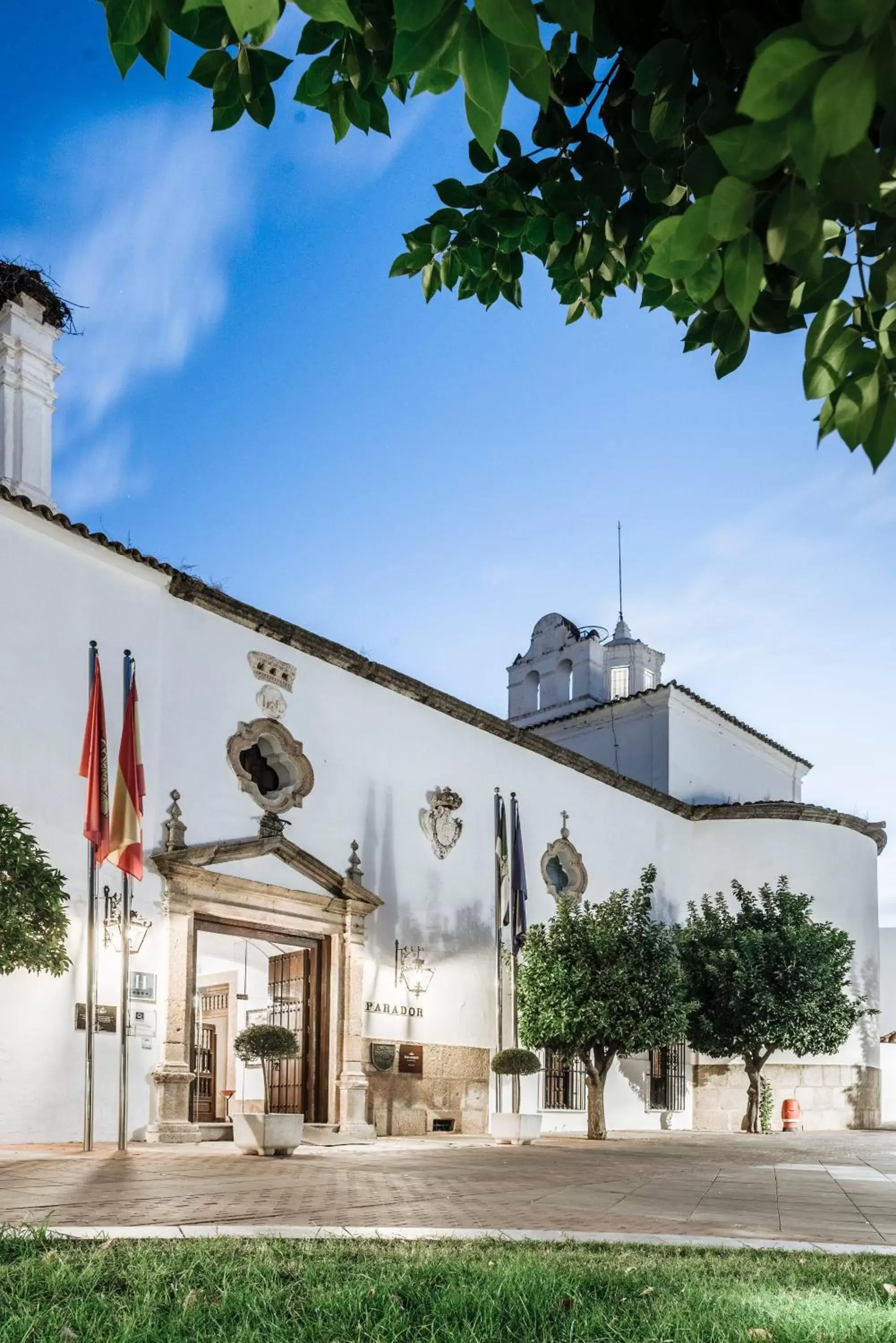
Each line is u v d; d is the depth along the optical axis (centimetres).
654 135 325
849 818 3366
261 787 2025
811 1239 834
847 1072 3225
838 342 273
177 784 1833
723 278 256
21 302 1977
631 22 338
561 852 2694
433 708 2391
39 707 1644
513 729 2564
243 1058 1616
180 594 1892
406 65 223
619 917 2375
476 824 2448
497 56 218
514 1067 2139
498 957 2408
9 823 1441
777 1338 478
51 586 1694
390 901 2197
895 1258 723
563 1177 1296
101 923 1650
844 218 269
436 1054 2227
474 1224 836
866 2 187
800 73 195
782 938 2877
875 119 279
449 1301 519
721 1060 3081
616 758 3475
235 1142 1514
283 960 2091
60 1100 1542
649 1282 597
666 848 3153
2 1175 1095
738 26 292
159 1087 1678
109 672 1759
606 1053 2356
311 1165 1353
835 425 274
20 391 1966
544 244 448
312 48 330
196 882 1802
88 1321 467
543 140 414
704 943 2895
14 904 1404
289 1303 504
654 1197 1111
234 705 1961
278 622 2033
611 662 3800
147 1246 640
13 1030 1504
